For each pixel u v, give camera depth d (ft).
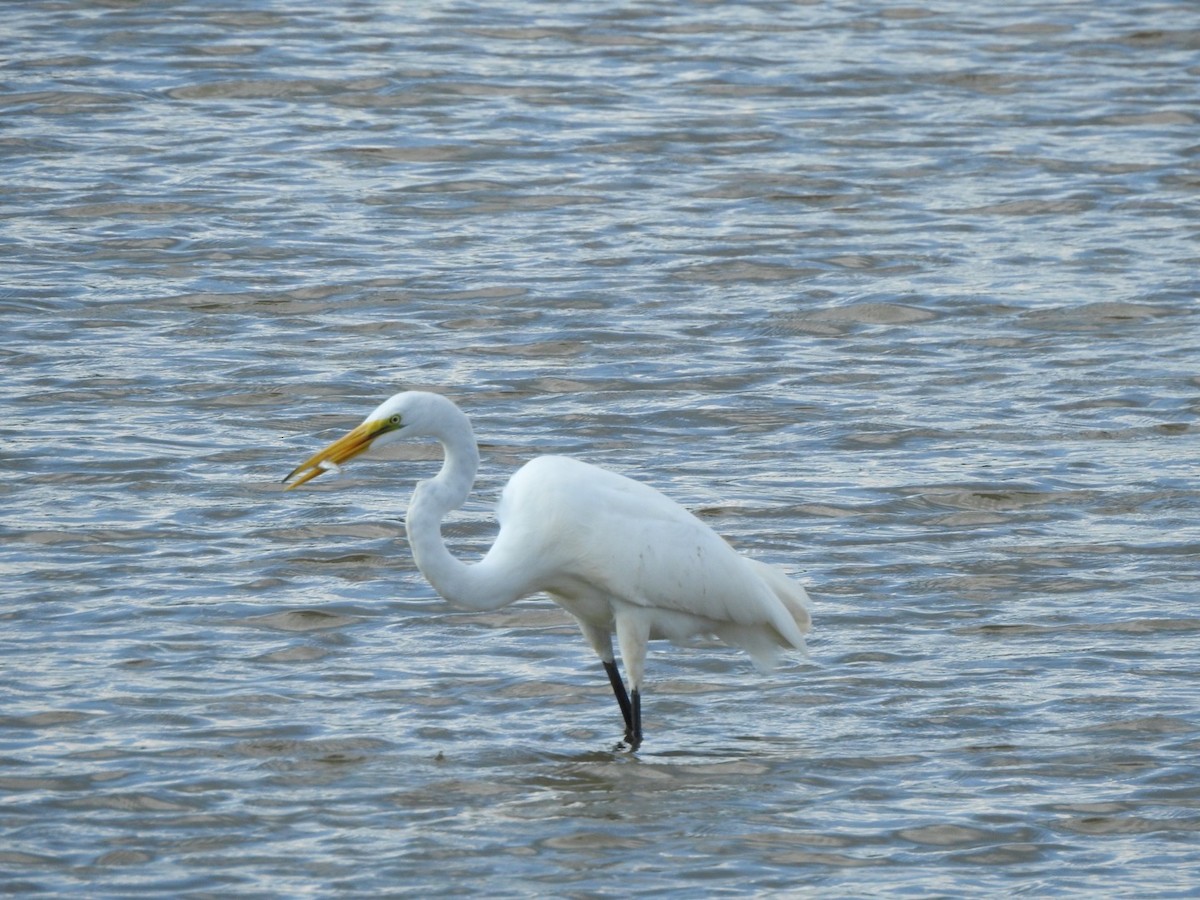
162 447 51.93
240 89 92.89
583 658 39.93
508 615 42.14
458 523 47.29
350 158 83.61
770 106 92.27
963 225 75.66
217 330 62.85
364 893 29.43
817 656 39.88
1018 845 31.55
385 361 60.08
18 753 34.17
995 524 47.42
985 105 92.99
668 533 36.06
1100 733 35.94
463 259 70.95
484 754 34.99
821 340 62.85
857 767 34.71
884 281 68.85
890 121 90.17
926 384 58.54
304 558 44.55
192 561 44.14
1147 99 93.81
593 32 104.83
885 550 45.65
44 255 70.08
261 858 30.55
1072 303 66.23
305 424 54.34
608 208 77.71
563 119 89.66
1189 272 69.72
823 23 108.06
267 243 72.18
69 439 52.31
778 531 46.80
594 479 36.32
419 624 41.22
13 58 95.81
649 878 30.19
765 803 33.09
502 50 101.04
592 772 34.42
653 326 63.87
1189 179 81.82
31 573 43.01
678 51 101.55
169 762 34.04
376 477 50.62
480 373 59.11
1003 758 34.96
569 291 67.21
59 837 31.04
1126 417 55.62
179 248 71.41
